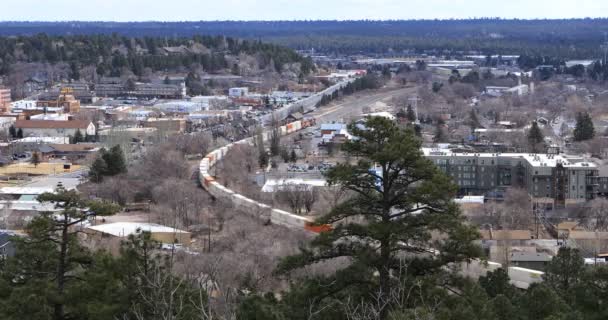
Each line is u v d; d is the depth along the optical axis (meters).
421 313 99.50
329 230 117.00
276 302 124.50
